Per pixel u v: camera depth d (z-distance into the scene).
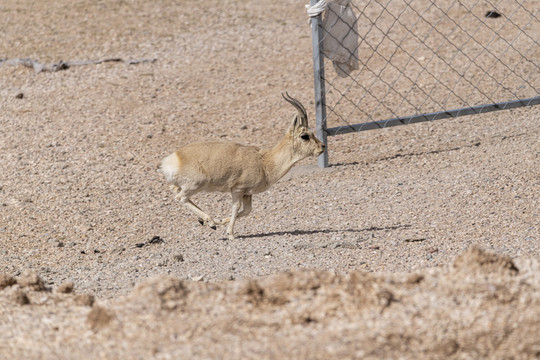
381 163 46.84
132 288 27.89
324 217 37.69
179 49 75.00
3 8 86.25
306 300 20.47
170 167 34.28
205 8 87.75
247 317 19.78
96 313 20.70
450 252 30.30
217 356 18.14
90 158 49.88
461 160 46.00
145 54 73.56
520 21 74.69
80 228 38.50
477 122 53.91
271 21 83.44
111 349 19.06
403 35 73.56
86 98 62.62
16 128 56.22
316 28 44.69
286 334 18.88
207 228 37.47
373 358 17.64
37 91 64.94
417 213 36.97
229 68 69.50
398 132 53.25
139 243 35.47
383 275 22.39
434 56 68.00
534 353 18.06
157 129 55.28
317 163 47.91
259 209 40.06
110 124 56.50
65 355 19.09
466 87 60.44
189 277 28.89
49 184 45.38
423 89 60.84
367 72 65.88
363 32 74.75
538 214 35.38
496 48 68.81
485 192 39.44
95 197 43.22
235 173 34.19
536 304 19.66
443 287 20.70
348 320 19.33
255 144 51.31
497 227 33.78
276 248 32.66
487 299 19.86
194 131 54.78
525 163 44.00
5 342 20.16
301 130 35.16
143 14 84.88
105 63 71.19
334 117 56.38
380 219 36.56
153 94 63.16
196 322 19.78
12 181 46.12
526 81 56.00
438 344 18.17
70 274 31.17
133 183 45.41
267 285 21.61
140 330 19.73
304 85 63.97
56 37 77.56
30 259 34.03
